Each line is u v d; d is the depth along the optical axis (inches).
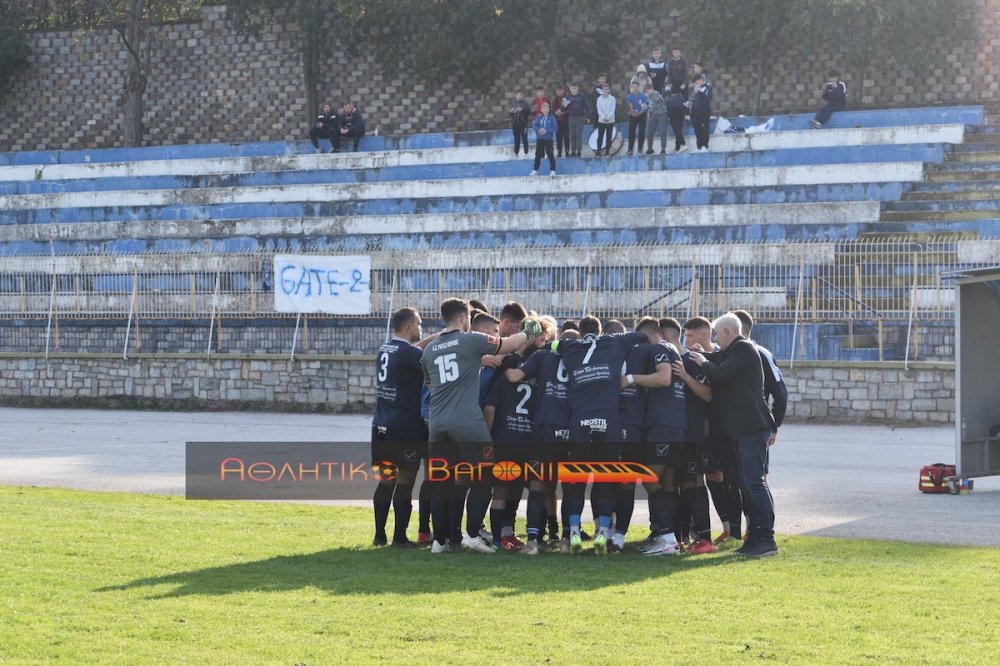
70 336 1270.9
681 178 1402.6
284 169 1667.1
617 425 487.8
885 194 1294.3
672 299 1094.4
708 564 466.3
